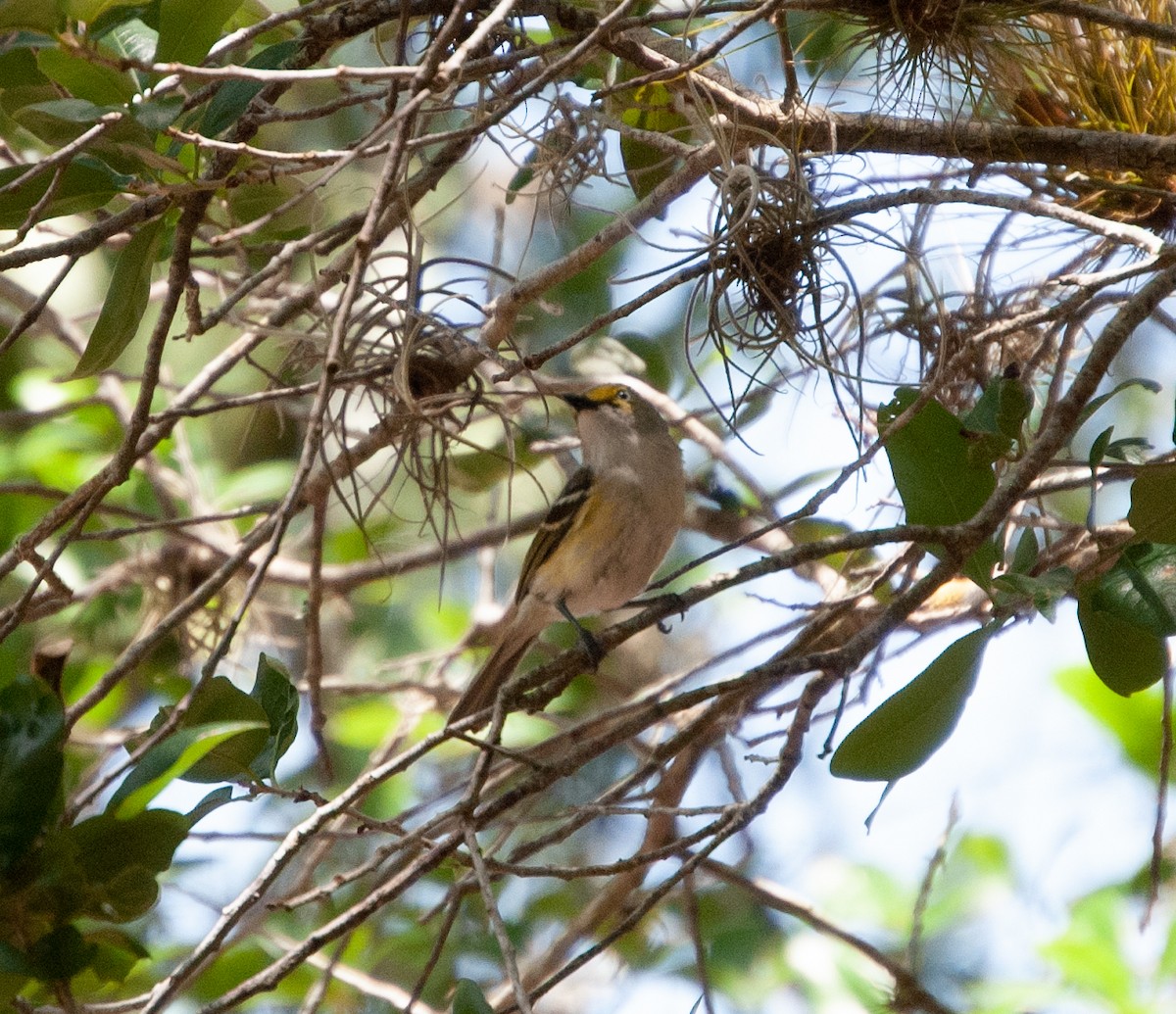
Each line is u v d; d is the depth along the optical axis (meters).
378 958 11.50
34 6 6.36
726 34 7.03
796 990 12.34
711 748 10.65
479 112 7.30
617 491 10.65
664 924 12.77
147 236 7.13
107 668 12.18
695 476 12.91
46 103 6.37
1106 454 7.17
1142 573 6.61
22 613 6.93
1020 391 7.29
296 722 6.79
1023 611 9.03
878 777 6.68
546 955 10.52
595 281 13.84
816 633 8.50
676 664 14.09
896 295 9.56
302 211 9.18
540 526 11.09
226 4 6.77
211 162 7.43
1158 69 8.48
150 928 11.48
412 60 9.41
